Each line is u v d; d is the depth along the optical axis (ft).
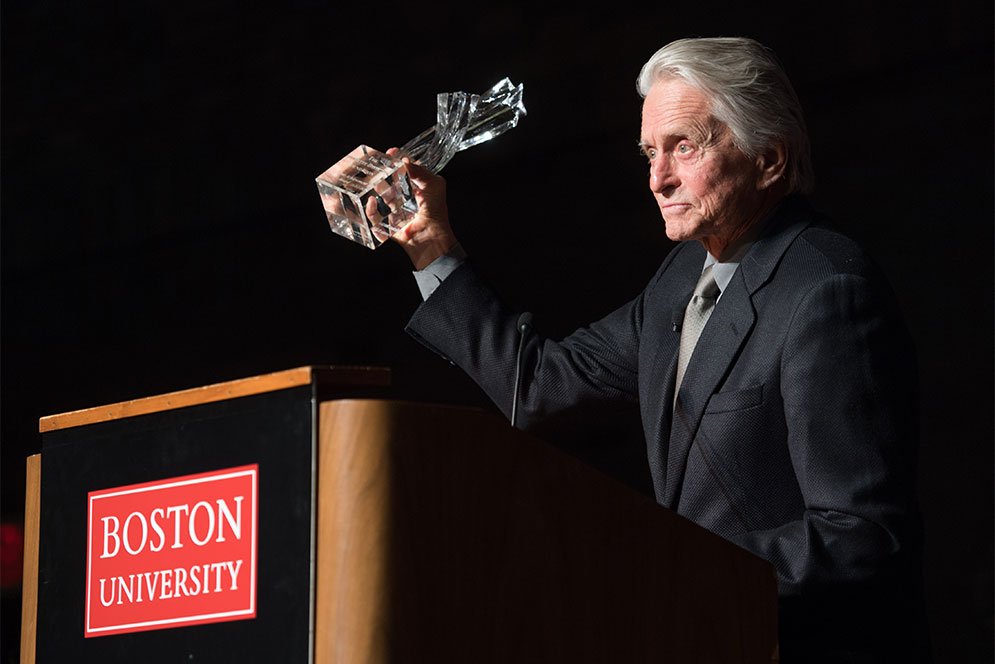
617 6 52.49
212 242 66.49
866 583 11.25
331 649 8.44
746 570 10.55
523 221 57.47
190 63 63.67
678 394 13.12
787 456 12.49
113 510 10.04
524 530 9.16
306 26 60.23
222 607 9.12
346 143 58.95
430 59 56.75
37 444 70.33
